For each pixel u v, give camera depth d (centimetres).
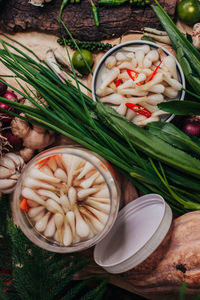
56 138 57
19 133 54
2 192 55
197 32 54
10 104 51
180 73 53
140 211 53
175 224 49
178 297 54
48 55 56
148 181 52
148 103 53
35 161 47
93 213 46
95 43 57
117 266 47
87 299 47
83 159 46
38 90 50
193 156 51
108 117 50
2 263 49
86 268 55
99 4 55
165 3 55
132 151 53
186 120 55
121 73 54
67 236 46
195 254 46
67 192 46
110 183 46
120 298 59
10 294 48
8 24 57
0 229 50
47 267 48
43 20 56
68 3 55
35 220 47
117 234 54
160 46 53
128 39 57
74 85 58
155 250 48
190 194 51
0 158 53
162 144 50
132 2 55
